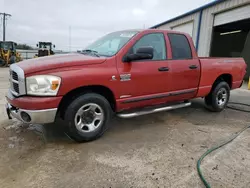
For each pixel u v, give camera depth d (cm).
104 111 324
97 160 267
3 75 1297
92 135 318
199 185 221
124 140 329
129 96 339
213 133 365
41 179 226
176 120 433
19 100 272
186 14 1402
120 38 364
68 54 354
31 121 275
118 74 318
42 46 2447
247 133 368
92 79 294
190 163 264
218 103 491
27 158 269
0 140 319
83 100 299
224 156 284
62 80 273
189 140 333
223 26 1240
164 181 227
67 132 304
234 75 510
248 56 1488
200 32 1281
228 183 225
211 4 1154
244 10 962
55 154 280
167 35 388
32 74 269
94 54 352
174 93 397
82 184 219
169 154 286
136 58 322
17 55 2416
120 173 240
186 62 404
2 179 225
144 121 422
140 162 264
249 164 264
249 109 536
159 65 364
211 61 453
